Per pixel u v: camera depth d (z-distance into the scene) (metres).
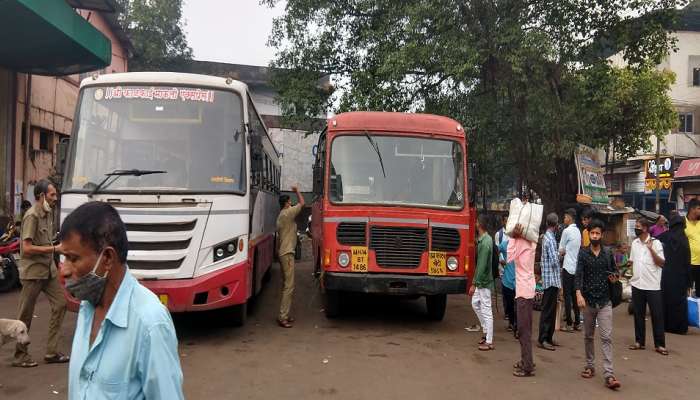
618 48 12.55
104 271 1.98
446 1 11.50
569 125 11.61
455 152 8.38
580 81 11.97
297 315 9.19
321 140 9.79
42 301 9.71
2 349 6.57
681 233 8.65
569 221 8.64
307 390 5.34
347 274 7.80
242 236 6.91
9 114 13.20
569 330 8.52
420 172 8.24
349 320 8.84
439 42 11.59
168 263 6.45
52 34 10.66
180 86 7.07
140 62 24.45
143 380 1.86
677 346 7.68
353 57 15.61
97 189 6.52
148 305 1.95
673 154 24.81
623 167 26.16
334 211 7.95
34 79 14.55
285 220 8.41
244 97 7.30
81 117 6.96
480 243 7.33
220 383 5.48
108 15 19.05
